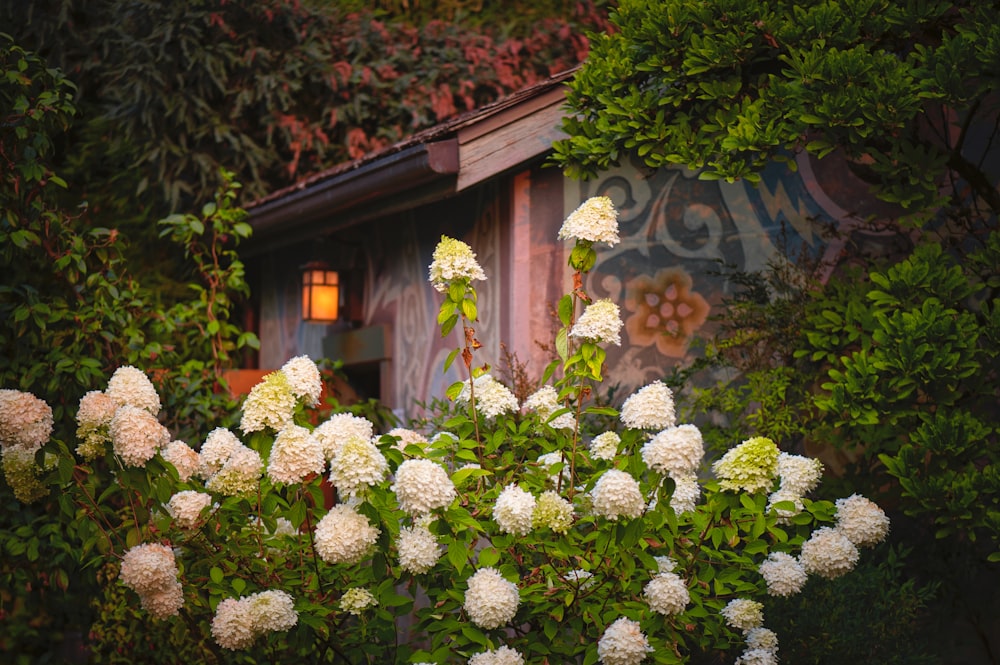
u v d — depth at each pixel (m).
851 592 4.64
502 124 6.20
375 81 10.78
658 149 4.91
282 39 10.75
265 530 4.15
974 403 4.90
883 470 5.39
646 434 3.70
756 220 5.85
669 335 5.99
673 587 3.58
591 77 5.06
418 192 6.59
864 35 4.75
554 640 3.76
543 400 4.02
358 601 3.77
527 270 6.40
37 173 5.83
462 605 3.71
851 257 5.60
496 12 12.44
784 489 3.79
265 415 3.68
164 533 3.93
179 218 6.95
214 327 6.82
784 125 4.55
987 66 4.36
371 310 8.23
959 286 4.64
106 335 6.08
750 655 3.77
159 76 9.86
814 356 5.09
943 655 5.18
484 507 3.83
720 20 4.77
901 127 4.48
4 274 6.85
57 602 6.90
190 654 5.88
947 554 5.24
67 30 10.25
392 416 7.04
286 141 10.51
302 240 8.33
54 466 3.95
